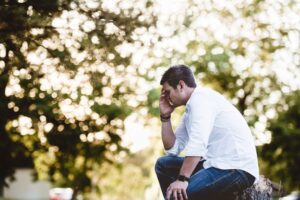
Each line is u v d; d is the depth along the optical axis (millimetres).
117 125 15945
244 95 25734
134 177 38406
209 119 4285
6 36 7043
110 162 17672
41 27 7215
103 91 9297
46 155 16156
